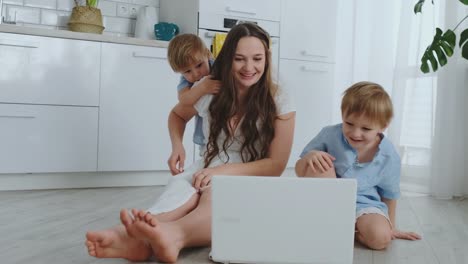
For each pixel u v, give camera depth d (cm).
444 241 186
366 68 357
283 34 354
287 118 185
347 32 364
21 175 295
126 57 312
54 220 205
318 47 365
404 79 327
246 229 131
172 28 344
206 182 165
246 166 174
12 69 286
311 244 131
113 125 310
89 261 146
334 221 130
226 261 133
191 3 337
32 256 150
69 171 301
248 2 342
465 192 312
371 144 184
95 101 305
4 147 287
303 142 364
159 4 380
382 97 167
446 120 304
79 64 301
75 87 300
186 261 147
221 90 184
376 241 170
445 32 280
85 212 225
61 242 168
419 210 258
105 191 294
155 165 321
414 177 327
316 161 173
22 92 289
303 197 130
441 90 306
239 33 178
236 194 130
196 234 151
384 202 197
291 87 359
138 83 315
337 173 188
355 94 168
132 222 132
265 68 182
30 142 292
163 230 136
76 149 302
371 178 187
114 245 136
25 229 187
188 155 328
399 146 329
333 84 372
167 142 323
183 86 212
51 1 347
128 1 370
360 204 184
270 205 130
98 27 336
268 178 129
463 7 306
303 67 361
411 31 329
